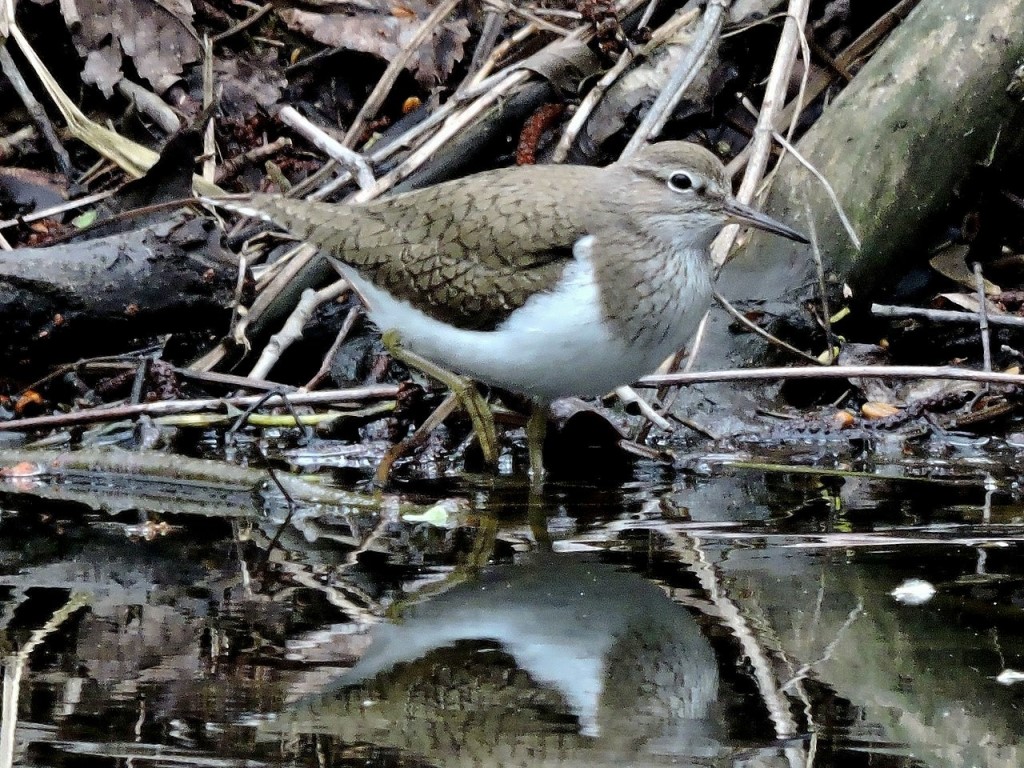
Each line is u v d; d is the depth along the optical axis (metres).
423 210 10.68
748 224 10.38
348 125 14.55
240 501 10.52
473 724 6.64
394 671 7.15
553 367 10.38
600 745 6.43
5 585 8.50
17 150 13.91
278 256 13.35
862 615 7.95
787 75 13.26
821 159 13.05
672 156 10.15
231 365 12.60
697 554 9.09
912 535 9.45
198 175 13.53
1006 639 7.67
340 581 8.62
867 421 12.18
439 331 10.65
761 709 6.85
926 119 12.85
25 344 12.04
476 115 13.55
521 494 10.69
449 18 14.86
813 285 12.72
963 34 12.86
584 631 7.76
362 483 10.93
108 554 9.15
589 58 14.08
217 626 7.86
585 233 10.14
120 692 6.94
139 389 11.84
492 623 7.92
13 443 11.55
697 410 12.21
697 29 13.91
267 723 6.64
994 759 6.28
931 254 13.45
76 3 14.12
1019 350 12.86
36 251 11.96
